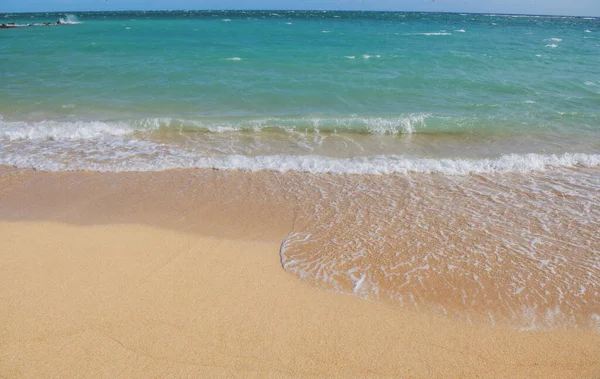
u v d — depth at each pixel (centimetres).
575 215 620
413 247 526
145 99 1323
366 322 395
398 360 349
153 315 394
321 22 7094
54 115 1130
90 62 1998
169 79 1609
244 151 891
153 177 748
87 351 350
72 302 409
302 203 652
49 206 636
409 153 891
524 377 336
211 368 335
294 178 751
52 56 2203
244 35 3794
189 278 455
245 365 339
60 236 543
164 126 1029
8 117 1098
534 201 666
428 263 491
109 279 448
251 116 1142
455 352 361
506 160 826
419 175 769
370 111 1229
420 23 7188
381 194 686
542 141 971
